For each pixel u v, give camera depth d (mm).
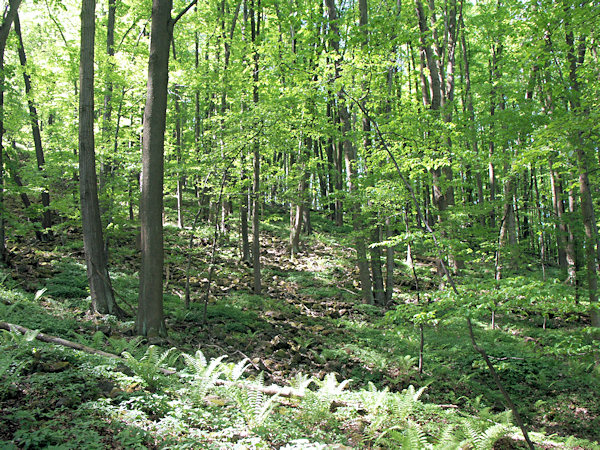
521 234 22922
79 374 4762
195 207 20625
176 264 13836
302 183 15906
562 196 12266
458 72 21094
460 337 10062
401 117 9719
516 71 13812
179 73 14023
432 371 8305
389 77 12984
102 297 8453
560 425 6887
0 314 6586
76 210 11938
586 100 8312
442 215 10070
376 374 8078
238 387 5102
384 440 4402
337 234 21359
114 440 3525
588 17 8461
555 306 4090
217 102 15969
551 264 20797
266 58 13281
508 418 5957
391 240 6094
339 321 11180
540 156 8664
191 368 5777
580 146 8211
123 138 12852
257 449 3674
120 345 6133
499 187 23047
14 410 3787
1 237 10820
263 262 16141
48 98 13500
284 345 8680
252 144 10047
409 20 12688
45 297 8648
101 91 12344
